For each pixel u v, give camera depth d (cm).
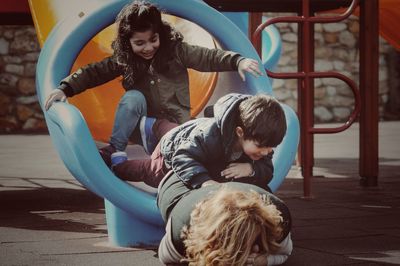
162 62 366
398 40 593
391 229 372
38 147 939
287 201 471
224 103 299
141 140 368
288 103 1398
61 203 478
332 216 413
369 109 534
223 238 243
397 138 1008
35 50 1312
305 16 482
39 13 401
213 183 290
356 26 1435
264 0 505
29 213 436
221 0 508
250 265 246
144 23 354
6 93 1303
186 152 298
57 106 335
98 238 358
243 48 372
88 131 325
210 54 364
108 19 367
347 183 563
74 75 351
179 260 273
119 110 365
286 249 277
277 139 295
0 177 627
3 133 1224
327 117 1424
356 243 337
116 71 362
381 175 611
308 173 485
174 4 370
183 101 372
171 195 292
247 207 245
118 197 323
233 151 304
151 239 340
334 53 1425
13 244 342
